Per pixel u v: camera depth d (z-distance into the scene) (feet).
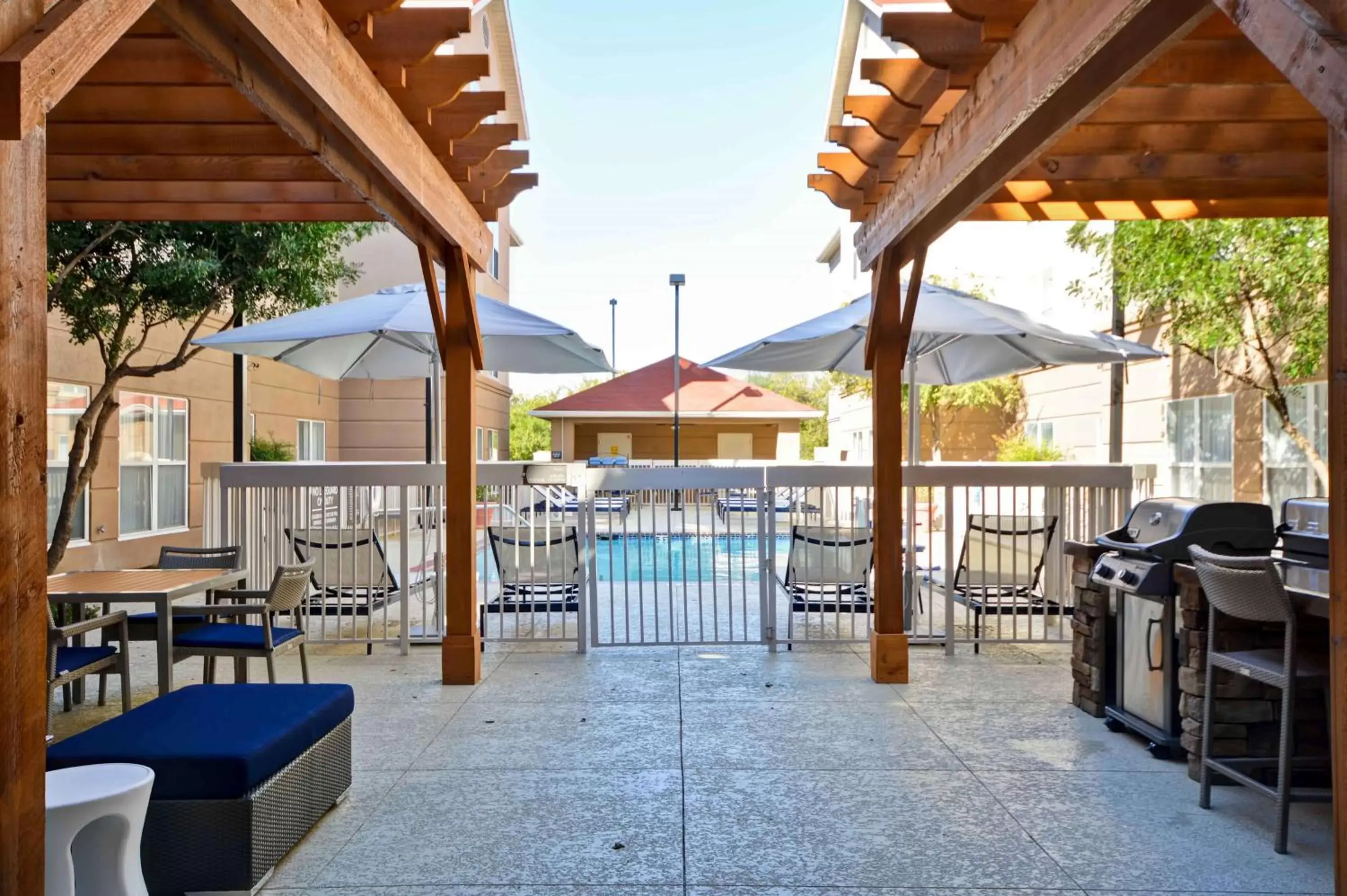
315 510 27.20
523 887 9.45
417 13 11.91
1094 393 47.88
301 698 11.33
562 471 20.75
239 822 9.13
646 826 11.02
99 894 8.09
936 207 16.10
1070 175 16.26
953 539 21.27
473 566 18.12
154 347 34.35
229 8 7.91
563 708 16.22
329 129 12.19
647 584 31.94
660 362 79.15
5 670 5.15
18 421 5.22
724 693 17.25
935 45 11.91
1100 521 21.31
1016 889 9.37
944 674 18.78
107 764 8.71
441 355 18.13
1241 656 11.19
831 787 12.28
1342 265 5.36
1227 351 35.99
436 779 12.60
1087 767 13.05
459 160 15.44
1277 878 9.61
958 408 60.44
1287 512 12.91
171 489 36.19
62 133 14.70
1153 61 9.02
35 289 5.32
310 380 50.57
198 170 15.72
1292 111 13.64
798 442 77.66
